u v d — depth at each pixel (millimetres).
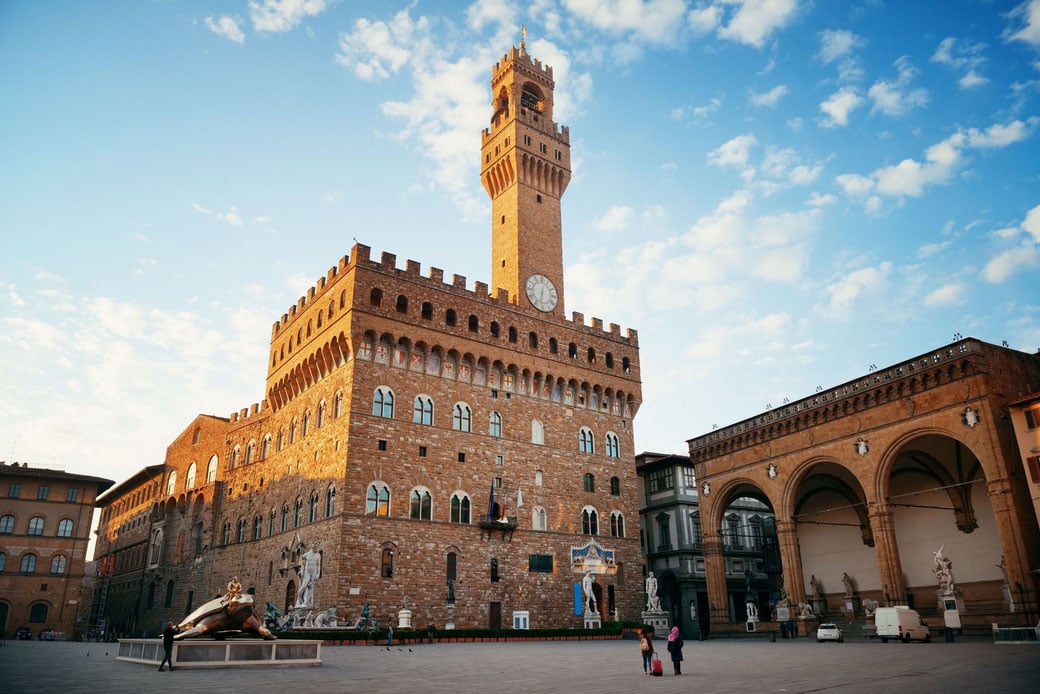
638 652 48188
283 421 83188
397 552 66312
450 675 31031
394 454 69188
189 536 95062
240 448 91500
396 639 58219
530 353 83438
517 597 72875
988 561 61750
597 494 84188
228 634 37281
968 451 62531
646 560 95688
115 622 112625
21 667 35281
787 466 68562
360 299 71000
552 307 88250
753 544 96062
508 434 78562
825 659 37750
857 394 62156
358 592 62969
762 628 70125
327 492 68375
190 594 91688
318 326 77438
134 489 119625
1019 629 43250
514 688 25734
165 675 30562
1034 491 49719
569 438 84000
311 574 65438
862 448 61531
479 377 78500
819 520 79188
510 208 90438
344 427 67875
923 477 67750
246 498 87000
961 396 54656
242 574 82438
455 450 73625
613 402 90375
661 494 96125
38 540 101750
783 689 24516
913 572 67875
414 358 73875
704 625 89375
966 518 63500
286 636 55062
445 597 67875
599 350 90812
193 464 100812
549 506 79188
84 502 105938
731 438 74875
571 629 69750
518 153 90812
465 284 80000
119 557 118750
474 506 73125
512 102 93688
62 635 98812
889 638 52906
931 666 30906
